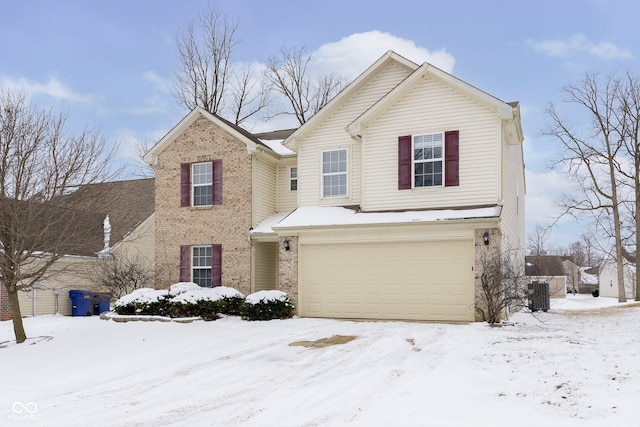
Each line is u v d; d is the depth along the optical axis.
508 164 19.06
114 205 16.61
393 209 18.19
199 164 22.58
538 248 69.44
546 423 6.39
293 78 38.78
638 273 34.69
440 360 10.21
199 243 22.11
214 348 12.97
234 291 19.19
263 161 22.38
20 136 13.98
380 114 18.70
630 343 11.29
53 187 14.13
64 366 11.67
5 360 12.48
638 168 34.75
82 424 7.44
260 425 7.09
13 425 7.49
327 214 18.80
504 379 8.51
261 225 21.62
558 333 13.12
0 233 14.20
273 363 11.01
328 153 20.17
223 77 37.38
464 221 15.93
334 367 10.35
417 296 16.98
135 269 22.66
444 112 17.81
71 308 26.45
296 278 18.38
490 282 15.41
